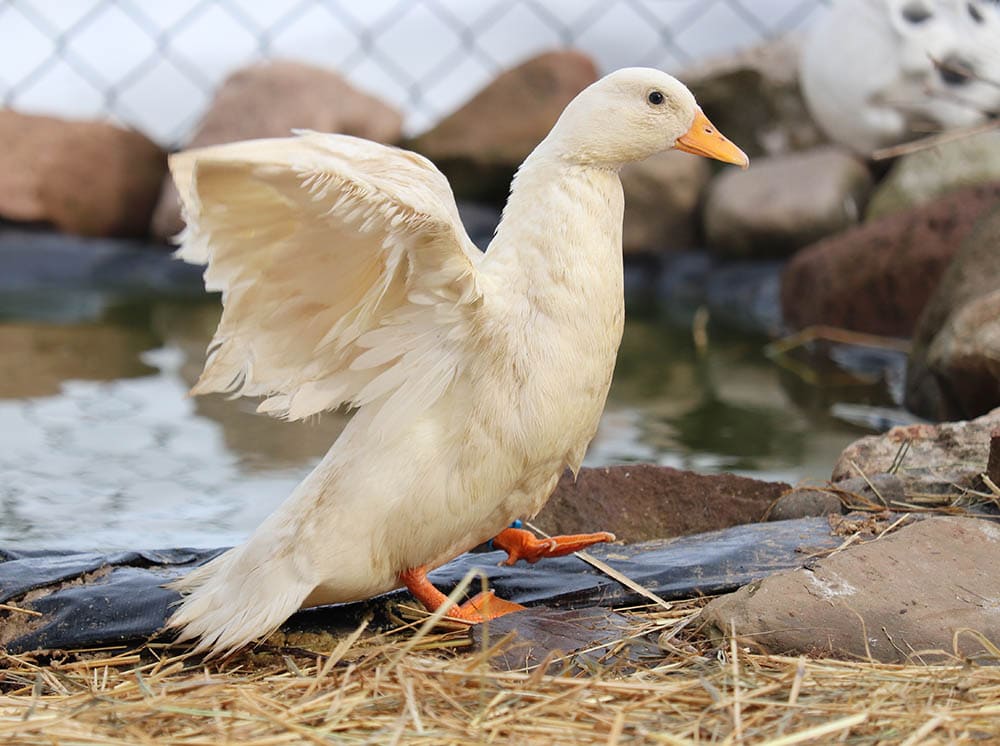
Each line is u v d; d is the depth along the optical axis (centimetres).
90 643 280
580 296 274
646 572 307
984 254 484
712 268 739
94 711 237
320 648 281
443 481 271
